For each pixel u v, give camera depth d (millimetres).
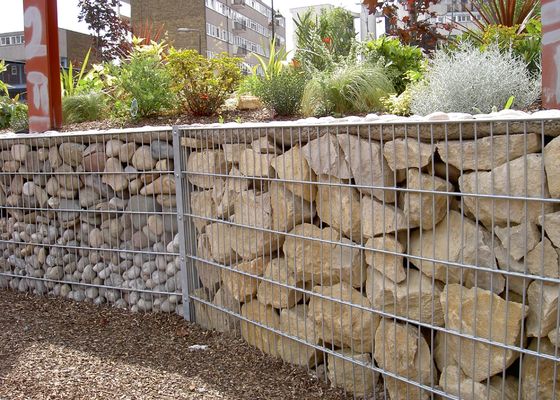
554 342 2357
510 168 2402
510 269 2467
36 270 5090
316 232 3221
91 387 3191
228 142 3703
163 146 4250
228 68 6254
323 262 3162
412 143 2705
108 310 4570
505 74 4285
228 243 3773
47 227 4977
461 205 2574
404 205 2760
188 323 4199
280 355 3496
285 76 5977
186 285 4203
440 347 2746
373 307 2924
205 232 4012
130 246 4547
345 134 2965
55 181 4855
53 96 6484
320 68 6766
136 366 3484
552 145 2279
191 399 3041
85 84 8547
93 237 4715
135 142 4395
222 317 3941
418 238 2770
